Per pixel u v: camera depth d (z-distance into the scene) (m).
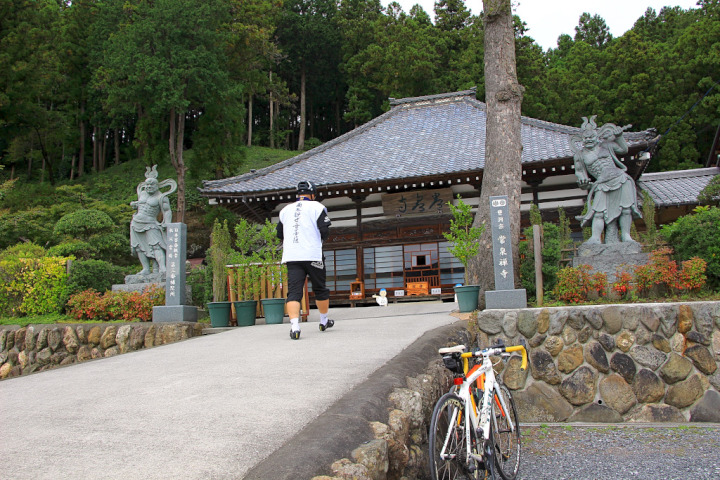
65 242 16.78
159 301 9.35
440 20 39.56
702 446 4.50
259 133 44.50
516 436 3.75
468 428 3.03
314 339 5.72
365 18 41.94
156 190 10.39
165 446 2.45
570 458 4.35
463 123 19.02
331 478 2.08
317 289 6.24
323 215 6.13
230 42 30.78
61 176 38.03
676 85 29.23
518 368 6.13
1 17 25.08
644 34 36.09
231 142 28.92
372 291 15.58
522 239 11.14
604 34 40.78
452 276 15.03
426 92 35.41
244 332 7.32
